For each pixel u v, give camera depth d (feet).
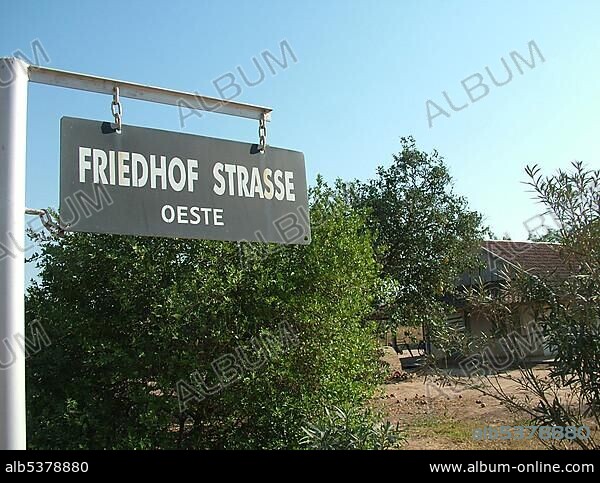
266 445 17.93
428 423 30.42
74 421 16.70
